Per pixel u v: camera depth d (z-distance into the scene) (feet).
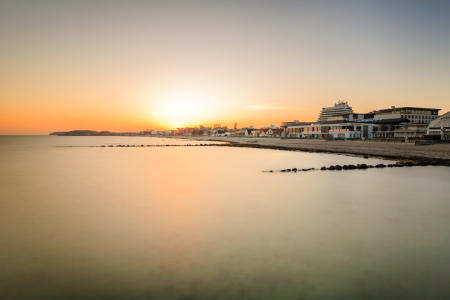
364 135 381.60
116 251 35.55
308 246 36.19
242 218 49.52
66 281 28.32
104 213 53.98
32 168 138.31
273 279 28.12
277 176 101.55
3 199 67.62
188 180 96.27
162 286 27.14
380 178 92.79
